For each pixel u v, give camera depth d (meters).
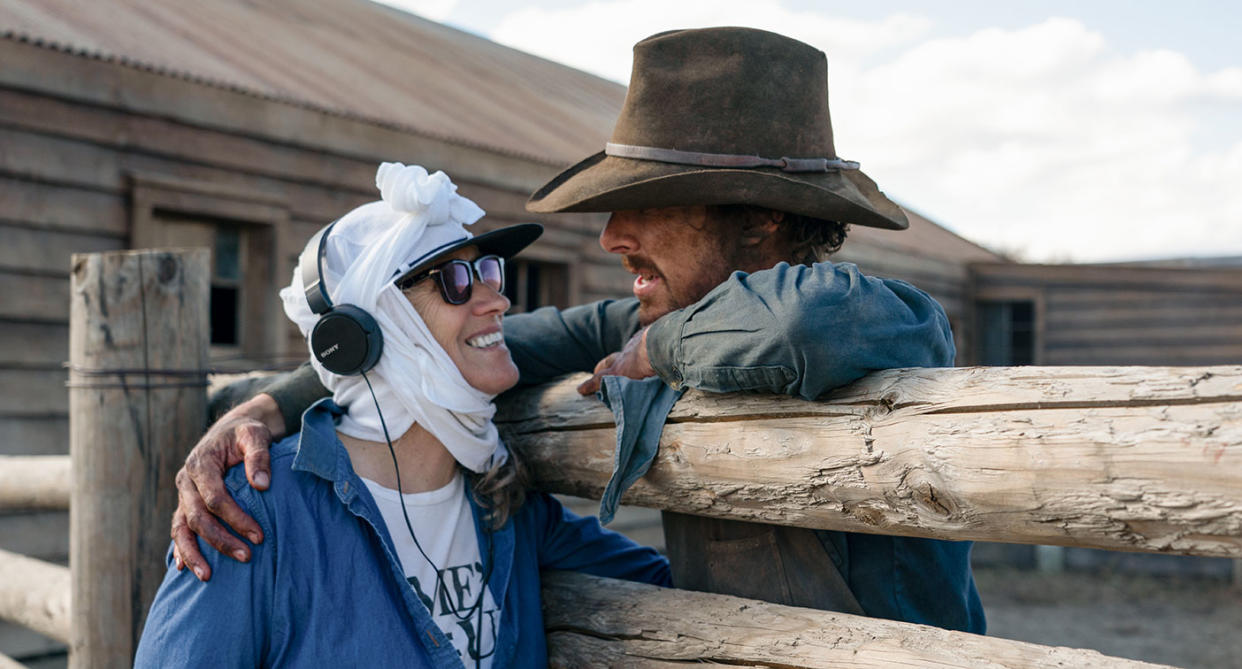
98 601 2.21
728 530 1.65
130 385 2.20
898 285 1.48
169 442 2.21
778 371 1.36
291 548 1.46
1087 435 1.12
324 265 1.57
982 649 1.28
